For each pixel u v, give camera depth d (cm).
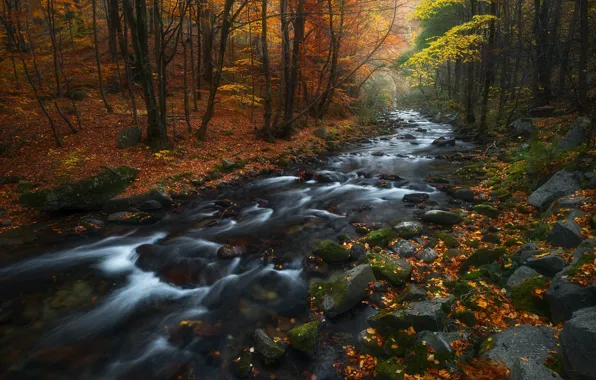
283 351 443
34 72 1764
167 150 1314
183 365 434
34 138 1282
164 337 486
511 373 331
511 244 645
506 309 468
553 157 894
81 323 516
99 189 984
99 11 2631
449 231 784
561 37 1755
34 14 1552
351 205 1025
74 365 435
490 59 1742
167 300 576
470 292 508
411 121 3173
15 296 582
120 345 471
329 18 1986
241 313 538
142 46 1230
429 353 393
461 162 1512
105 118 1551
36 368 430
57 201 916
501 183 1037
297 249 746
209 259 709
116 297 583
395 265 606
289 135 1845
